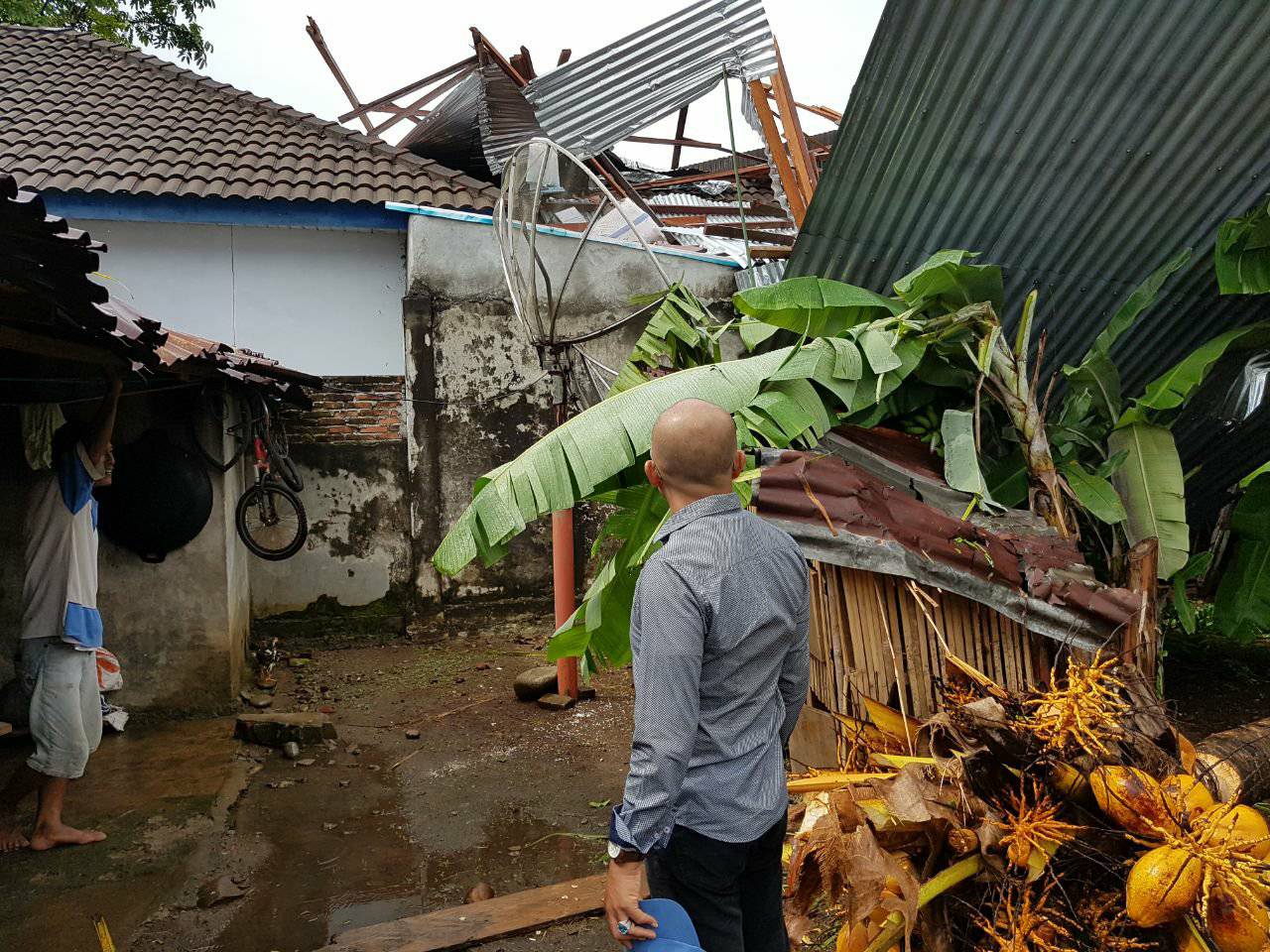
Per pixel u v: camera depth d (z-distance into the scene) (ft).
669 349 15.55
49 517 13.29
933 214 14.49
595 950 10.94
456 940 11.02
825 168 14.06
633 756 6.21
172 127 31.30
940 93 12.95
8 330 11.78
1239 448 18.30
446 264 26.43
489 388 26.78
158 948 11.23
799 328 12.34
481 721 19.95
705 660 6.45
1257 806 8.66
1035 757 7.98
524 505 10.82
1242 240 12.52
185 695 20.03
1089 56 12.35
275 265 28.12
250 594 26.09
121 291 27.48
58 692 13.33
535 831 14.58
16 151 28.35
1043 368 15.87
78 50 36.70
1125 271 14.71
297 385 23.71
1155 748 8.10
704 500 6.78
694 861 6.48
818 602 10.88
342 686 22.71
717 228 24.04
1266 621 14.30
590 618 12.08
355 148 31.86
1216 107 12.63
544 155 15.66
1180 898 7.11
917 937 8.25
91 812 15.17
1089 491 11.43
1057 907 7.80
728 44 15.87
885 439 11.43
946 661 9.05
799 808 8.31
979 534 9.57
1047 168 13.66
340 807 15.60
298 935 11.55
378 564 26.94
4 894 12.46
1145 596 10.18
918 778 7.63
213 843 14.08
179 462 19.39
